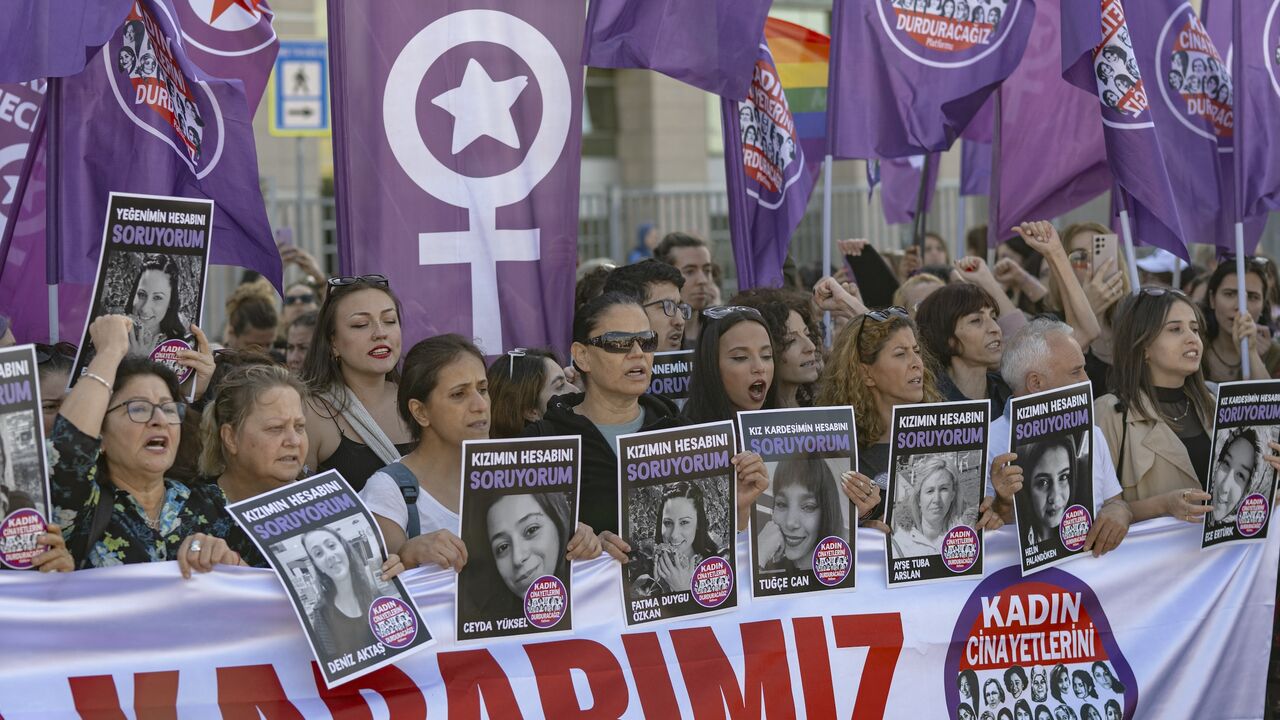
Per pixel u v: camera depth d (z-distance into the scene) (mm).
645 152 19000
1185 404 4848
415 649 3615
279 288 4762
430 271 4824
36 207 5070
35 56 4129
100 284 3963
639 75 18891
